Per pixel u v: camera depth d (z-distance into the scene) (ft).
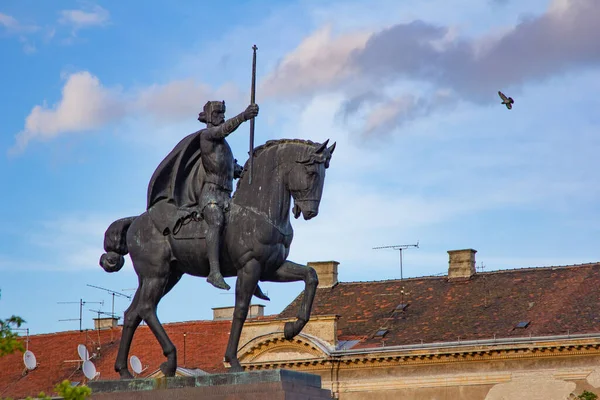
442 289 330.75
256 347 318.45
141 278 108.17
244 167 106.63
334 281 345.72
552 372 293.23
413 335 313.32
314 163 104.12
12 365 344.69
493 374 299.17
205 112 108.78
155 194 108.06
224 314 367.86
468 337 304.50
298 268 105.81
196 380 101.30
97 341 345.31
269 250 104.37
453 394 302.45
